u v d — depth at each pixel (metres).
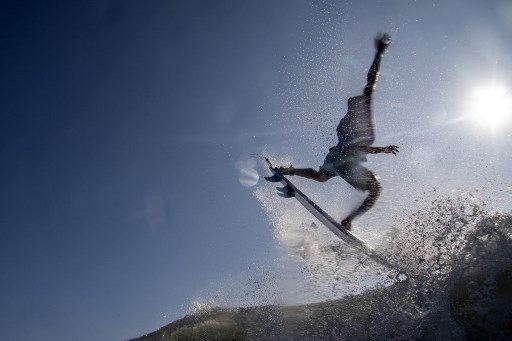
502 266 4.75
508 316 4.44
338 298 6.27
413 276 5.80
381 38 6.72
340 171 7.09
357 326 5.57
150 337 6.78
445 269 5.43
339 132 7.13
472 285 4.80
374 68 6.78
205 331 6.16
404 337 5.05
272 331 6.01
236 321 6.36
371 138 6.88
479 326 4.55
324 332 5.71
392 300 5.64
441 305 5.03
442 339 4.74
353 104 6.97
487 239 5.16
